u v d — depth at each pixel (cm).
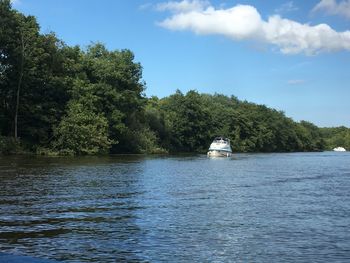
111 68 6606
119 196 1734
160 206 1516
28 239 1010
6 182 2116
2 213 1321
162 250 937
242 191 2017
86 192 1825
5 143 5012
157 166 3753
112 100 6397
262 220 1288
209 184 2286
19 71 5353
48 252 905
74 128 5541
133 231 1112
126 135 6931
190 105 10081
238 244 998
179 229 1145
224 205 1570
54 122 5606
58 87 5747
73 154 5544
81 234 1069
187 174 2936
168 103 10088
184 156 7081
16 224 1170
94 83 6391
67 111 5669
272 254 918
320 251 945
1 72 5316
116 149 6981
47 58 5759
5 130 5578
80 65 6325
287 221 1277
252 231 1134
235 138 12200
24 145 5322
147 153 7631
